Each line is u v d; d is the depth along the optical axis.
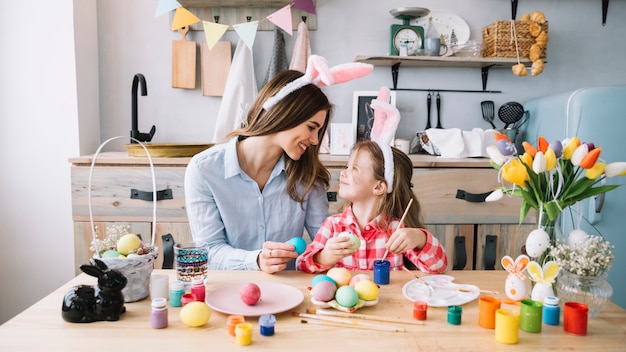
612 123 2.06
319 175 1.57
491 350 0.81
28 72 2.28
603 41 2.58
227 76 2.49
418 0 2.52
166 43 2.51
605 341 0.85
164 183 2.05
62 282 2.37
